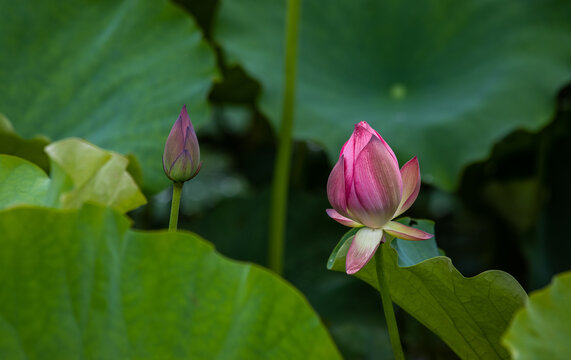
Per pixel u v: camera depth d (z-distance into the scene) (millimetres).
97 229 1234
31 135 1795
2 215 1208
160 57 1898
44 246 1217
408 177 1331
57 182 1327
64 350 1210
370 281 1425
